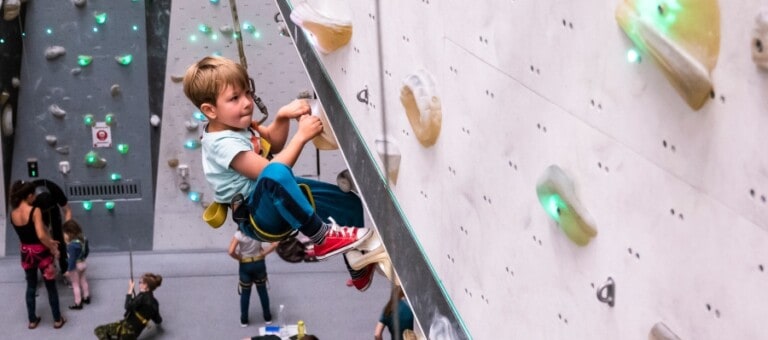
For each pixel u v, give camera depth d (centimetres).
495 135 231
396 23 295
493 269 245
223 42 1084
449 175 268
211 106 319
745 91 142
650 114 165
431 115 267
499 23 221
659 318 169
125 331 904
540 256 215
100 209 1145
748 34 140
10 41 1065
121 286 1073
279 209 318
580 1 184
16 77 1084
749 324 146
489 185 239
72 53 1085
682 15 149
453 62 254
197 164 1139
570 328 205
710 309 155
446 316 287
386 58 308
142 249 1159
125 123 1118
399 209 317
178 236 1160
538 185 201
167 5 1072
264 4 1068
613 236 181
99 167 1128
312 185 383
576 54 188
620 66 172
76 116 1112
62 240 1037
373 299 1023
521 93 214
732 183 147
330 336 955
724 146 147
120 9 1074
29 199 964
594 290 192
